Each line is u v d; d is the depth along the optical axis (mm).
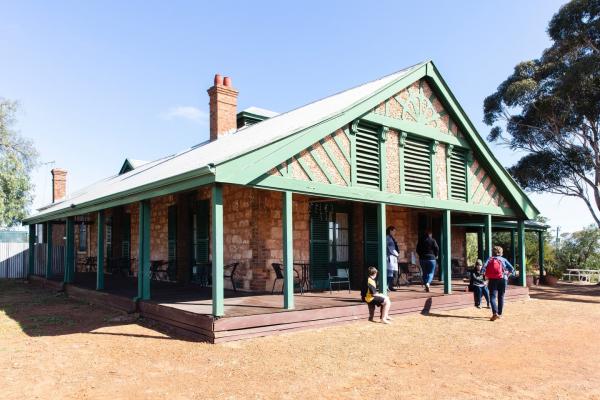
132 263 16891
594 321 10023
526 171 23672
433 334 8141
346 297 9836
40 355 6496
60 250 20359
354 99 10086
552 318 10289
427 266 11477
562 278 26422
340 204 12234
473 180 12812
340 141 9328
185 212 13539
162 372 5629
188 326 7523
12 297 13633
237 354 6363
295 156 8414
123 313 9719
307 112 11312
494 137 25234
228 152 8406
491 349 7230
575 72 18750
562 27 21031
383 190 10109
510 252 23297
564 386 5453
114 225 18094
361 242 12180
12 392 4984
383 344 7266
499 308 9859
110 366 5895
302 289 10578
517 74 22766
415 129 11055
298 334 7660
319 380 5422
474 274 11117
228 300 9062
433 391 5160
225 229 11781
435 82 11594
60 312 10469
